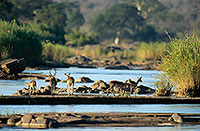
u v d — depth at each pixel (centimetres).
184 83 8275
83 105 6988
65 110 6359
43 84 10381
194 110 6731
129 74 16138
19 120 5494
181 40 8606
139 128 5322
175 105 7338
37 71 16350
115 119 5778
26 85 10119
